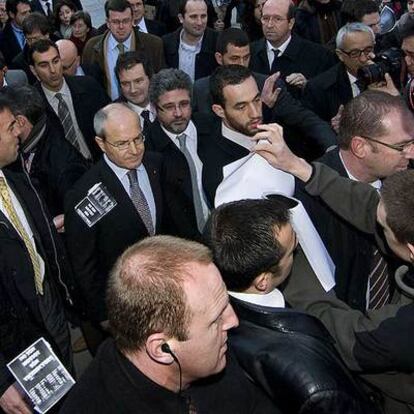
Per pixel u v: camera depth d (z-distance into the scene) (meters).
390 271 2.26
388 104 2.27
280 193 2.08
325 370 1.45
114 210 2.90
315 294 1.89
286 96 3.92
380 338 1.67
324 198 2.22
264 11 4.81
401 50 3.67
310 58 4.86
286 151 2.21
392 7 7.11
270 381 1.48
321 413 1.41
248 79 2.99
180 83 3.42
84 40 6.49
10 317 2.54
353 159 2.38
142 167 3.03
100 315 2.98
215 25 7.66
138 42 5.66
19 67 5.80
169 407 1.36
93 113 4.61
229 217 1.71
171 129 3.47
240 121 3.02
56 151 3.53
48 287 2.82
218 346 1.33
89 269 2.92
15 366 2.21
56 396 2.19
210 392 1.48
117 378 1.35
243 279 1.66
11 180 2.76
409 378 1.80
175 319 1.27
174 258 1.31
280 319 1.56
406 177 1.79
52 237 2.86
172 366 1.32
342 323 1.77
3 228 2.55
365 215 2.17
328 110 4.28
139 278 1.29
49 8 8.70
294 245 1.78
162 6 7.58
